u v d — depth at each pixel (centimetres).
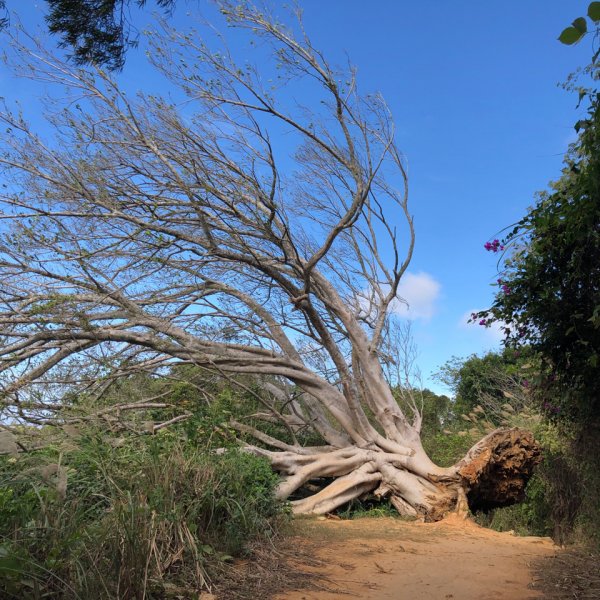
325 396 1511
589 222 461
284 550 758
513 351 671
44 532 464
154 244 1351
